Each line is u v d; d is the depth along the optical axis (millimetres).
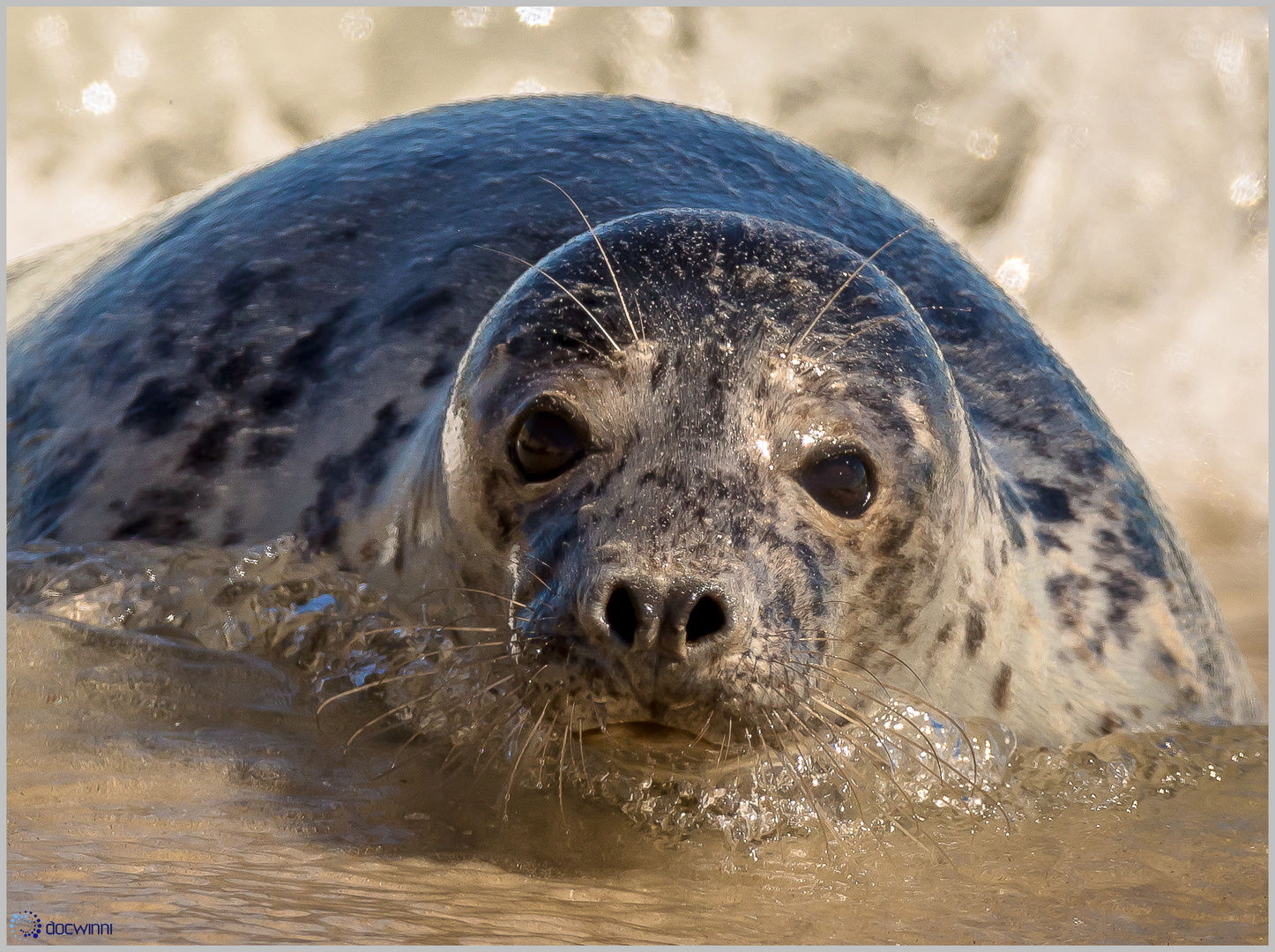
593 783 12359
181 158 39750
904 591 12961
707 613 10578
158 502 16281
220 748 12273
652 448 11547
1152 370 35656
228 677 13922
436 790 12047
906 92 40438
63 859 9562
